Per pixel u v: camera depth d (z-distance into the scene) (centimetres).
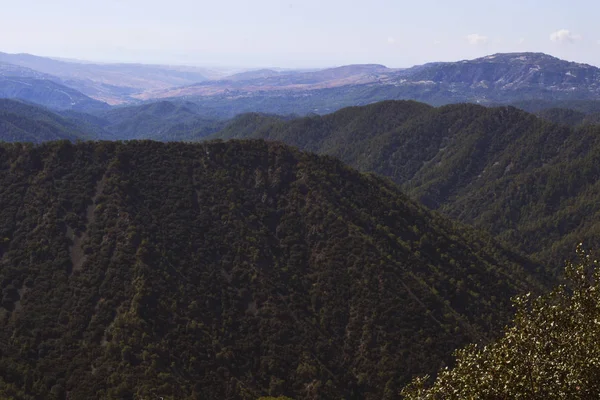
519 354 2297
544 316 2408
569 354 2241
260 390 5722
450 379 2353
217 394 5456
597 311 2342
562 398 2106
